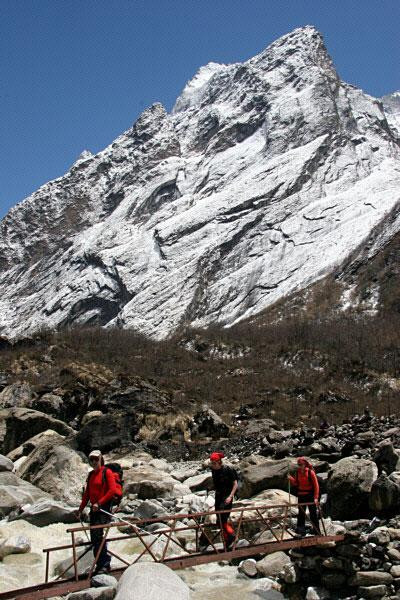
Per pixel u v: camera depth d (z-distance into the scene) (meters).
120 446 23.67
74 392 31.44
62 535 12.99
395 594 9.16
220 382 41.16
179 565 9.36
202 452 24.59
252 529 12.16
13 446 24.22
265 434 24.69
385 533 9.77
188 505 14.53
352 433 20.62
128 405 29.81
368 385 45.72
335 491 12.13
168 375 42.75
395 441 17.64
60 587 8.70
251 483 14.92
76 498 15.98
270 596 9.64
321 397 38.19
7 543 11.79
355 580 9.34
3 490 15.16
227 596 9.59
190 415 30.72
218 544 11.60
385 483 11.37
